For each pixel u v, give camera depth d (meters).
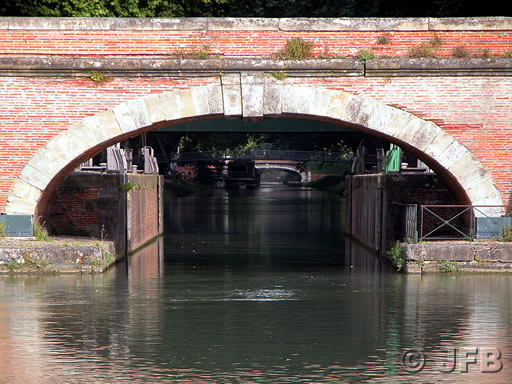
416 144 34.19
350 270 36.56
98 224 39.28
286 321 25.31
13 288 30.03
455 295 29.11
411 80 34.03
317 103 34.00
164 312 26.62
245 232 58.75
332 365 20.56
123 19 34.00
